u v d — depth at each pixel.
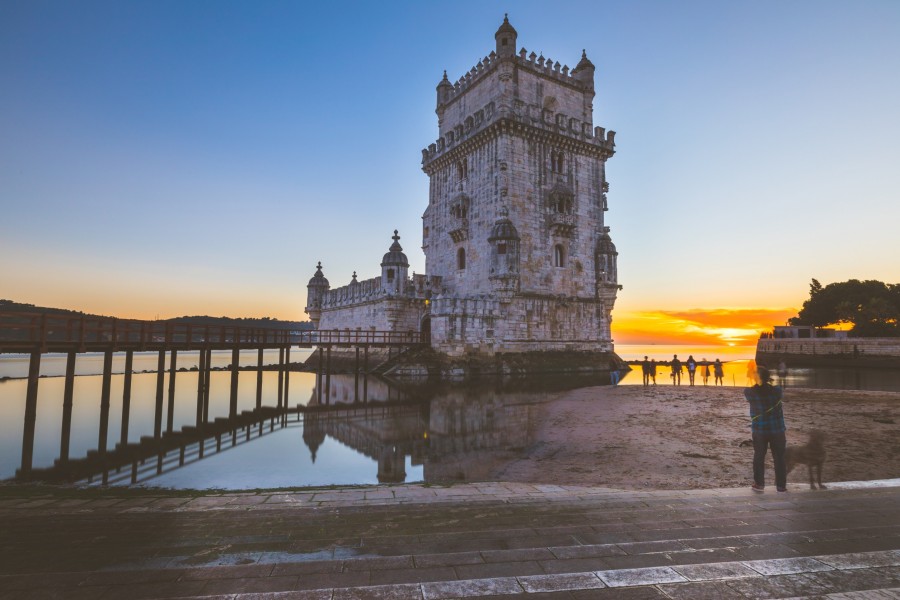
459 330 45.62
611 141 56.25
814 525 6.75
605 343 54.09
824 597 4.52
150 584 4.92
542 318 50.16
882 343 60.34
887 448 15.26
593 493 9.71
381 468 16.66
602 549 5.83
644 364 37.22
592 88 57.25
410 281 54.59
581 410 25.70
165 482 14.96
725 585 4.80
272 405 33.97
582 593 4.64
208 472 16.41
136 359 129.38
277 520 7.46
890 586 4.75
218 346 31.05
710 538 6.20
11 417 28.92
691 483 12.62
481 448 19.41
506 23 50.66
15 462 18.28
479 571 5.19
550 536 6.39
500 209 48.47
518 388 38.44
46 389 44.66
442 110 61.75
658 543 6.03
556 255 52.03
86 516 7.88
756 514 7.37
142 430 25.33
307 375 58.50
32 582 4.97
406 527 6.95
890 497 8.40
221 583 4.92
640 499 8.64
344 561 5.49
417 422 25.45
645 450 16.55
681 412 23.64
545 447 18.25
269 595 4.61
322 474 15.88
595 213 55.19
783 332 80.56
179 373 64.44
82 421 27.83
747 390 9.69
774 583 4.83
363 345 44.00
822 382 42.53
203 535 6.65
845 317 80.31
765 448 9.34
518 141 49.91
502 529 6.75
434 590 4.71
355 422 26.02
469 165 53.31
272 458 18.42
